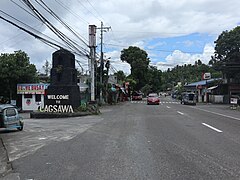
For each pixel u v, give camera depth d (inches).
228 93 2445.9
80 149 409.7
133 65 3312.0
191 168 295.0
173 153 368.8
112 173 280.4
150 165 308.8
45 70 2883.9
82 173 283.3
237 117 940.0
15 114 677.3
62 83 1128.8
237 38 2097.7
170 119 855.1
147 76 3425.2
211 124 708.0
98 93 1962.4
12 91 1642.5
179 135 524.4
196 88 3115.2
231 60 2153.1
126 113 1162.0
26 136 577.9
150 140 472.1
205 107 1738.4
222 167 297.9
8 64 1583.4
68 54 1138.7
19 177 277.3
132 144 437.7
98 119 924.0
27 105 1606.8
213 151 378.3
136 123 751.7
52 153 388.2
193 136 510.6
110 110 1414.9
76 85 1174.3
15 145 472.1
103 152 382.6
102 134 561.6
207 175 269.9
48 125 779.4
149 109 1414.9
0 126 653.3
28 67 1641.2
